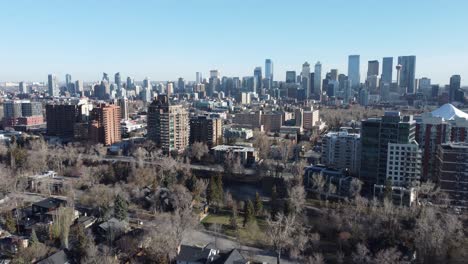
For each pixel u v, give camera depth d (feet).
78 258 643.45
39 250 646.74
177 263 642.63
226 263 608.60
